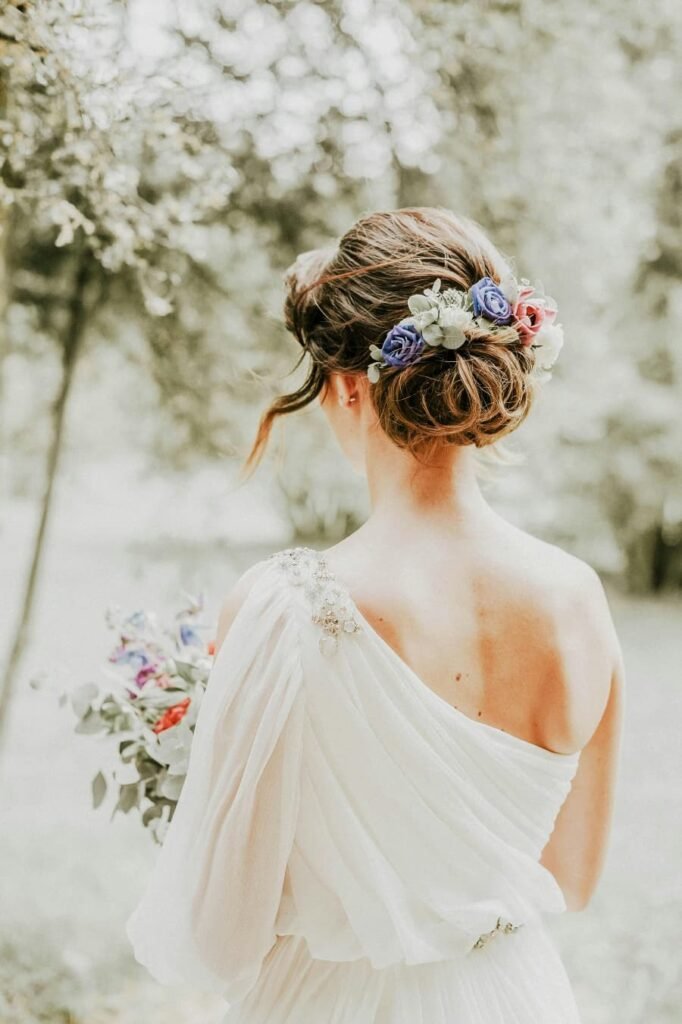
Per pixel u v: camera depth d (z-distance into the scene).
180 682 1.60
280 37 3.12
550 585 1.09
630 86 4.57
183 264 3.92
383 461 1.14
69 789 6.10
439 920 1.09
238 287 4.19
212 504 4.91
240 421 4.52
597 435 10.23
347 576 1.07
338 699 1.02
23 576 12.10
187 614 1.76
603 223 5.16
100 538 14.58
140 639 1.72
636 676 9.20
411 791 1.04
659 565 13.25
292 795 1.03
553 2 3.79
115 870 4.64
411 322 1.07
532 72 3.89
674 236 6.96
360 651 1.03
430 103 3.56
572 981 3.43
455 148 3.78
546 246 4.53
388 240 1.13
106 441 5.75
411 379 1.06
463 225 1.17
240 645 1.05
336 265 1.16
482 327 1.08
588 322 6.24
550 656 1.08
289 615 1.05
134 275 4.05
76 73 2.31
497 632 1.07
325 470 5.41
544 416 6.89
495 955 1.16
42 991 3.39
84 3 2.23
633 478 10.77
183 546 4.93
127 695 1.66
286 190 3.81
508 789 1.07
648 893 4.32
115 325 4.44
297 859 1.07
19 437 5.21
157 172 3.27
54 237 3.93
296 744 1.03
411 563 1.07
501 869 1.08
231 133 3.35
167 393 4.42
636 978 3.39
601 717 1.19
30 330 4.50
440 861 1.07
